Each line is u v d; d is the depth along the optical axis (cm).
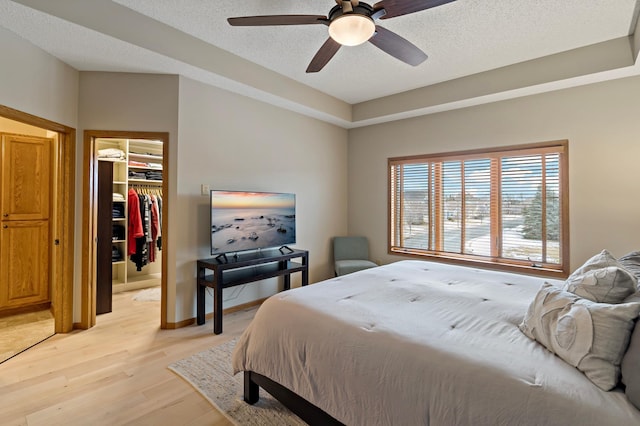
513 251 360
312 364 152
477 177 382
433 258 415
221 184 342
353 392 136
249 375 191
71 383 212
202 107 324
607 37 272
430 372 119
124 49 253
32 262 346
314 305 175
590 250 311
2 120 342
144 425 173
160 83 304
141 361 242
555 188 332
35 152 345
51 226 356
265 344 176
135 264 469
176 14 247
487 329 144
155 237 471
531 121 341
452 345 127
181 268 312
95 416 180
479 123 375
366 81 373
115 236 444
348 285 217
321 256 462
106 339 281
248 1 229
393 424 123
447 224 408
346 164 500
